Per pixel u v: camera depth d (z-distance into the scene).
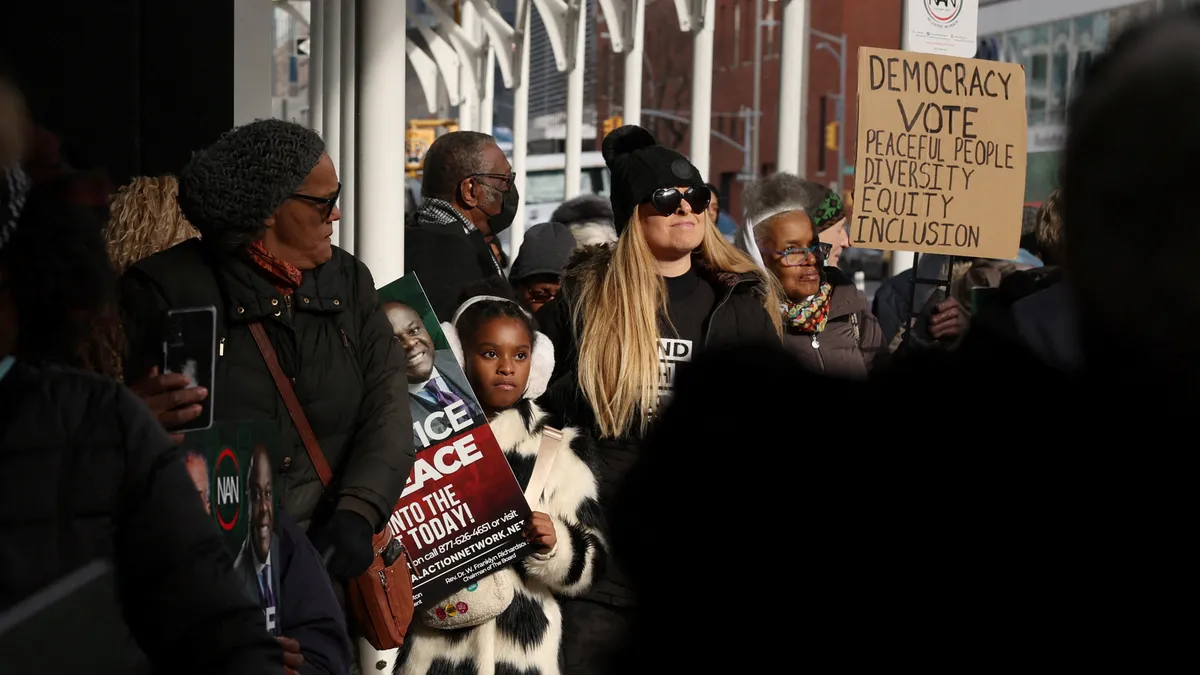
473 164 5.79
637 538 1.44
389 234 4.73
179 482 1.89
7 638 1.75
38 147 2.23
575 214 7.91
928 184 5.70
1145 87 1.07
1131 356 1.16
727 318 4.22
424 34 26.77
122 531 1.86
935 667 1.28
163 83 7.16
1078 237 1.13
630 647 1.46
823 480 1.33
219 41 7.26
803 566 1.33
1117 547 1.19
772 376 1.40
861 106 5.62
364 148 4.70
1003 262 6.20
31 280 1.88
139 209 3.61
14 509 1.79
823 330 5.46
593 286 4.25
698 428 1.41
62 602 1.79
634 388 4.05
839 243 6.27
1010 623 1.24
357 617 3.29
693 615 1.40
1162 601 1.18
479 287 4.12
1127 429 1.19
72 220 1.93
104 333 2.32
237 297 3.06
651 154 4.24
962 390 1.30
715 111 55.91
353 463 3.11
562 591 3.91
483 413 3.80
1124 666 1.19
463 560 3.75
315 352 3.13
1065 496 1.21
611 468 4.05
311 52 17.47
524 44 20.77
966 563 1.25
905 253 8.97
